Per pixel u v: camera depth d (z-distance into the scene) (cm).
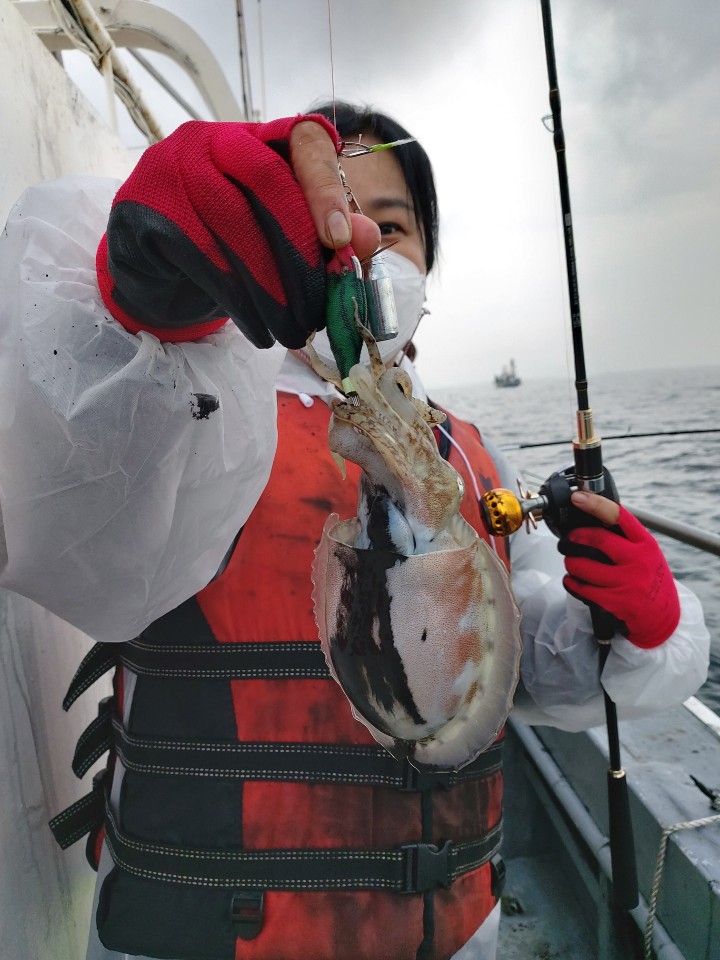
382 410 62
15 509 73
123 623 84
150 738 94
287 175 55
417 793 95
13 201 99
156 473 73
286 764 92
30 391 68
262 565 97
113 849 95
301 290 54
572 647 119
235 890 90
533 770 190
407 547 67
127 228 59
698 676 118
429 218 137
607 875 145
